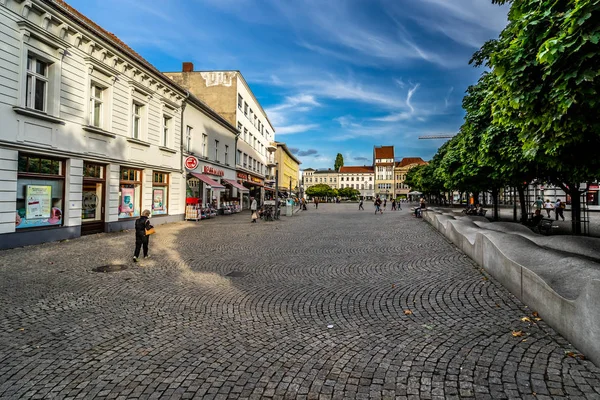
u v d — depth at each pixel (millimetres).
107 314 5215
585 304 3602
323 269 8289
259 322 4941
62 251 10188
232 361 3781
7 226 10266
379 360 3764
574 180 10633
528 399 2980
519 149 9492
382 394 3137
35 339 4312
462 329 4508
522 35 4723
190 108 22375
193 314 5258
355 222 21656
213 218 24547
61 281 6977
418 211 26625
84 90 13094
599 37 3617
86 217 13758
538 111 5086
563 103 4270
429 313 5176
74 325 4773
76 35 12539
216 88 32812
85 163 13617
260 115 45094
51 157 11914
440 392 3139
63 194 12469
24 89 10609
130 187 16547
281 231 16250
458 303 5543
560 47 3818
